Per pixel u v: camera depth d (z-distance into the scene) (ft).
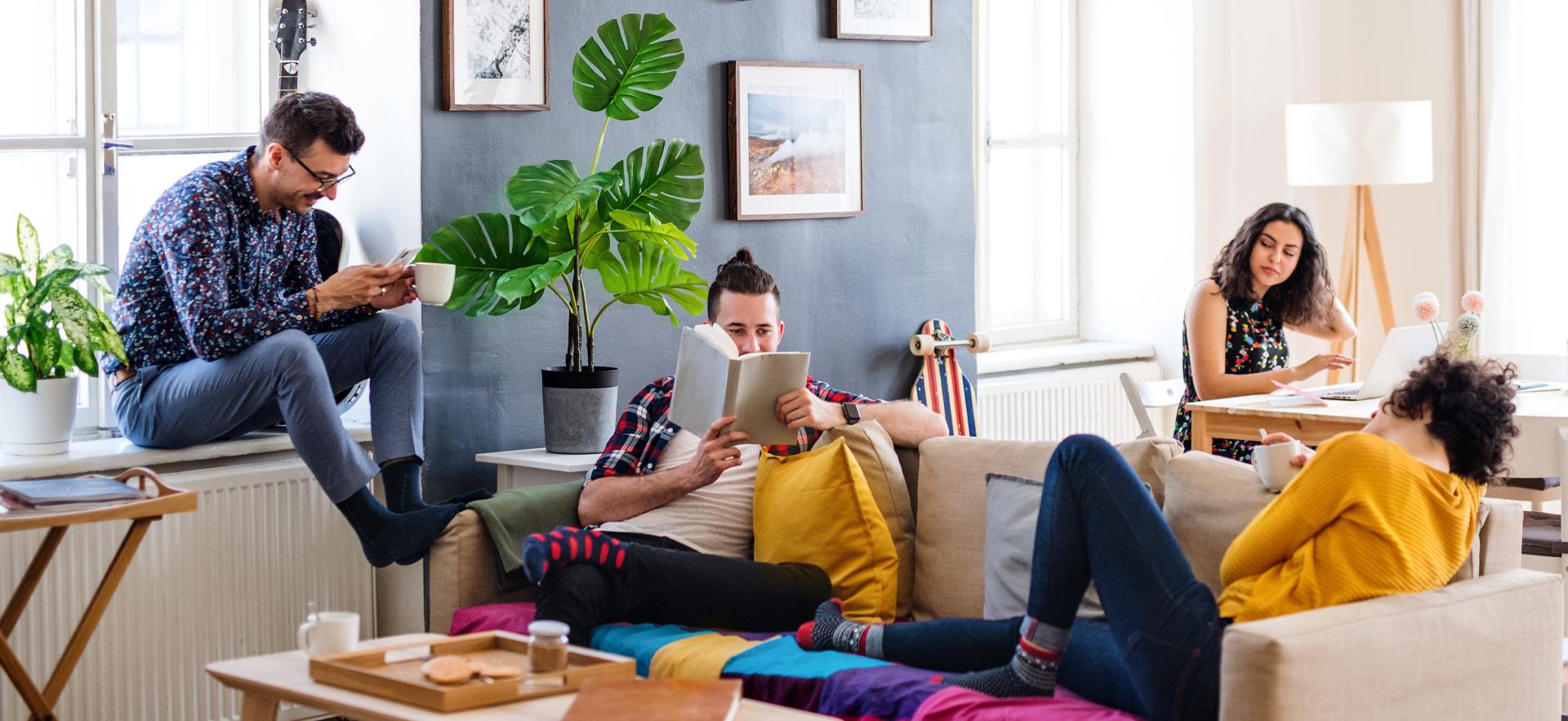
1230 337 14.65
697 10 14.32
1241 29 19.49
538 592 10.85
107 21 12.55
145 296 11.58
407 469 11.67
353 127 11.62
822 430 11.12
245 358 11.20
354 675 7.84
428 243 12.05
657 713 7.09
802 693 9.08
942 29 16.49
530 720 7.33
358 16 13.02
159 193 13.06
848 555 10.67
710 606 10.27
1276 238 14.35
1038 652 8.59
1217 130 19.42
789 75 14.97
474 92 12.78
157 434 11.58
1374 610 7.92
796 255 15.17
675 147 12.92
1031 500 10.06
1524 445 12.56
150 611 11.48
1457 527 8.45
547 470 12.54
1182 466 9.74
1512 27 19.72
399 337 11.89
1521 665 8.52
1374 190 20.80
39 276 11.35
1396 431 8.64
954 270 16.70
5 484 9.49
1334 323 15.02
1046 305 20.26
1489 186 19.90
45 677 10.98
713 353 10.61
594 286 13.64
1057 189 20.27
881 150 15.94
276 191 11.55
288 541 12.23
